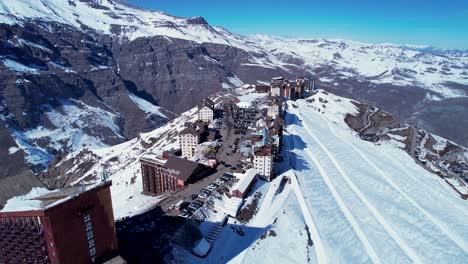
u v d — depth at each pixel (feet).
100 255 215.10
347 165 536.42
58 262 187.11
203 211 319.27
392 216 384.47
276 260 275.80
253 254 274.57
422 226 370.73
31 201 188.14
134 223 301.02
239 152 495.82
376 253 309.63
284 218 331.16
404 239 340.59
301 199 383.04
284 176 428.15
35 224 181.06
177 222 298.76
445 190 488.44
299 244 301.02
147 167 451.94
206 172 423.23
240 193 343.87
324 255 292.20
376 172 527.81
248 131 599.98
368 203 409.49
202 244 271.28
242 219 320.09
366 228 352.69
